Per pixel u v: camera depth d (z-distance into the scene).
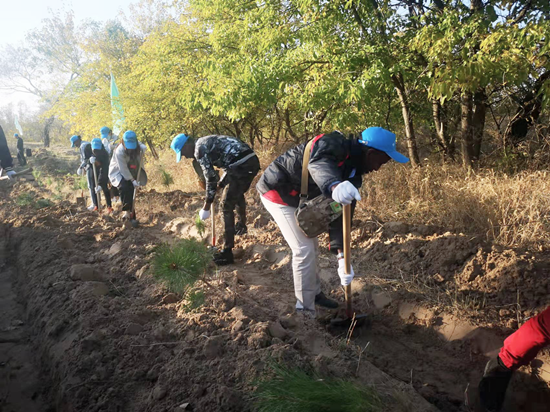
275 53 7.44
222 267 5.00
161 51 11.30
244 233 5.93
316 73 6.64
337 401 2.14
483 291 3.67
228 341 2.92
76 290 4.14
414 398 2.50
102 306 3.71
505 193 5.16
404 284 3.93
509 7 6.03
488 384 2.54
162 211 7.70
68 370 3.00
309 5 7.00
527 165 6.52
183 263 3.38
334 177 2.79
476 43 5.64
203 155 4.95
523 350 2.37
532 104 6.76
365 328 3.57
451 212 5.11
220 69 7.74
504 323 3.27
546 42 4.89
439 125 7.90
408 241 4.53
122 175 6.75
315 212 3.12
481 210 4.88
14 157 24.73
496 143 7.34
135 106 12.75
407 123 7.62
